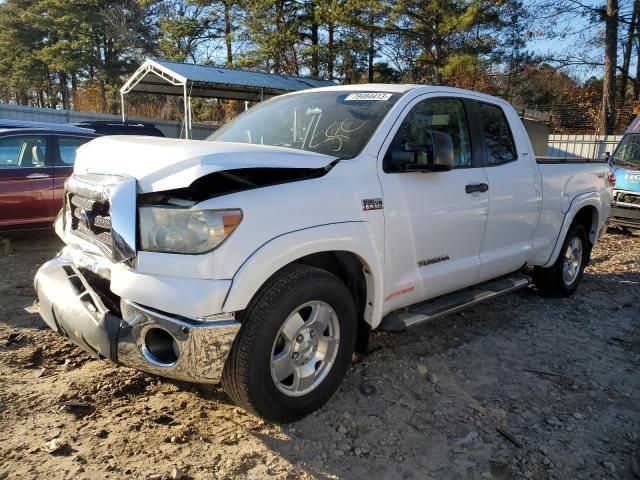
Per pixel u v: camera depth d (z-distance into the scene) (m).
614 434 3.39
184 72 19.92
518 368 4.21
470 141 4.45
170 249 2.76
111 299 3.08
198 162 2.77
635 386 4.04
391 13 25.56
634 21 24.73
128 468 2.74
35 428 3.04
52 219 7.53
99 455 2.83
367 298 3.56
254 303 2.89
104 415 3.21
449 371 4.07
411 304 4.06
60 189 7.53
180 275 2.74
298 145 3.82
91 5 41.12
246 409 3.04
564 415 3.56
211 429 3.12
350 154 3.58
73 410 3.24
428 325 4.96
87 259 3.20
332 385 3.33
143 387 3.55
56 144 7.59
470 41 27.36
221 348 2.78
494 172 4.57
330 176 3.30
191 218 2.73
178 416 3.24
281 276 3.00
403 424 3.32
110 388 3.50
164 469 2.75
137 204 2.83
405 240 3.71
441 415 3.45
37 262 6.68
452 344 4.57
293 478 2.77
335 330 3.30
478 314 5.36
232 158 2.87
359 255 3.37
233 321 2.80
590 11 24.53
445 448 3.12
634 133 11.16
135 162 3.00
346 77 34.38
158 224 2.79
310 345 3.21
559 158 5.82
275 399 3.02
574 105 34.22
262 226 2.88
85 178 3.23
